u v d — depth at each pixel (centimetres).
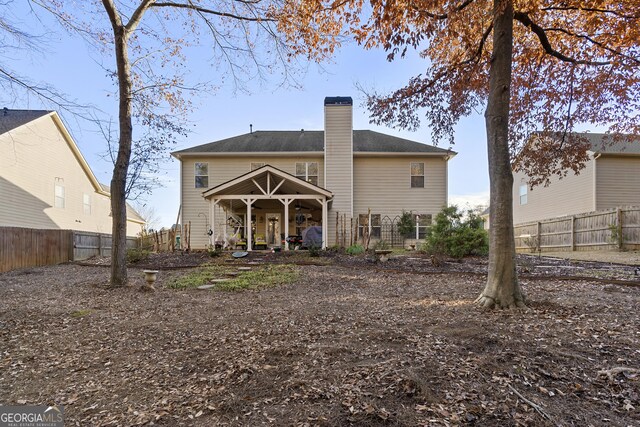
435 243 1108
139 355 371
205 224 1711
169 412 259
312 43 800
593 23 639
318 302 579
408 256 1179
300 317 484
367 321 450
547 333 373
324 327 433
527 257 1208
